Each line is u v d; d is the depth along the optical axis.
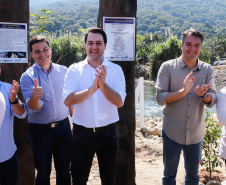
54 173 4.13
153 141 5.92
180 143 2.95
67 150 3.06
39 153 2.95
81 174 2.56
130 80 3.13
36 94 2.54
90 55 2.55
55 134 2.99
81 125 2.50
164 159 3.06
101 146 2.50
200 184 3.76
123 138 3.19
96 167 4.41
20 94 3.14
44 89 2.95
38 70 2.97
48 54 2.96
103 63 2.56
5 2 2.93
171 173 3.03
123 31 3.04
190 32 2.84
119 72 2.62
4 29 2.96
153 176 4.12
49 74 2.99
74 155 2.53
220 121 2.62
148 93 14.63
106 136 2.49
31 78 2.93
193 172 3.04
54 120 3.00
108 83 2.56
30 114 2.98
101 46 2.54
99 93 2.49
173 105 2.93
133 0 3.03
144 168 4.46
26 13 3.06
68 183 3.09
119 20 3.01
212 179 3.95
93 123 2.47
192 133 2.93
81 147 2.50
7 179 2.45
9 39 2.99
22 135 3.18
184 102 2.90
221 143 2.67
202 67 2.94
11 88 2.45
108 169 2.55
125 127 3.18
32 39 2.93
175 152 2.98
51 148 3.01
